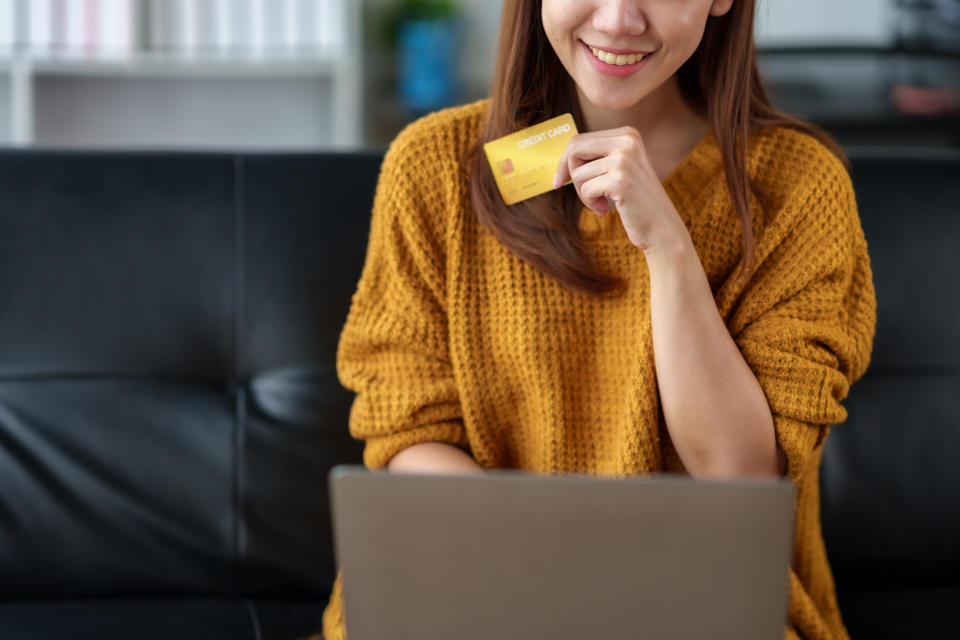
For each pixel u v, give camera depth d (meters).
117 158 1.40
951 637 1.24
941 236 1.42
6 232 1.36
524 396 1.21
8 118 3.14
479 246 1.22
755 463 1.11
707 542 0.74
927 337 1.40
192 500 1.35
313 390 1.38
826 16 3.38
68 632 1.20
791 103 3.23
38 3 2.92
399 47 3.39
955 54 3.21
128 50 2.96
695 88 1.24
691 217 1.19
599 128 1.23
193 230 1.39
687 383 1.08
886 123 3.22
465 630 0.77
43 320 1.35
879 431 1.39
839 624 1.23
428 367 1.23
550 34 1.12
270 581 1.35
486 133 1.21
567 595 0.76
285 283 1.38
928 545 1.38
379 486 0.76
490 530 0.75
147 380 1.36
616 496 0.74
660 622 0.76
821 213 1.18
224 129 3.24
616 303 1.17
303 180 1.41
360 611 0.78
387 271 1.26
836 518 1.37
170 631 1.22
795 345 1.12
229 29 2.99
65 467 1.33
